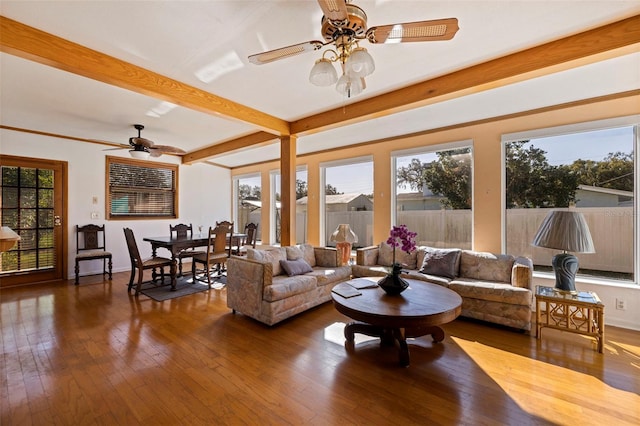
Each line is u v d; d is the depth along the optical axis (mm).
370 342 2686
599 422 1662
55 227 4949
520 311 2848
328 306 3730
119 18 1948
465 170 4090
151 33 2115
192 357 2396
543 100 3225
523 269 2941
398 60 2490
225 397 1893
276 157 6535
